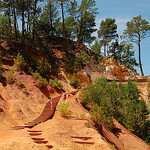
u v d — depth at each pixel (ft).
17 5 100.94
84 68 117.80
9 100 52.95
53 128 33.50
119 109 66.85
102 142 30.45
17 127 35.45
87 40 163.53
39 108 60.13
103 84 81.61
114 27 171.32
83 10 144.15
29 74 78.02
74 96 66.23
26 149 23.95
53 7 145.28
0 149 23.97
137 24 147.23
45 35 127.13
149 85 103.45
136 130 62.44
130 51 170.60
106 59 143.84
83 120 41.32
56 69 100.01
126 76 140.15
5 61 77.56
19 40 98.32
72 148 27.71
